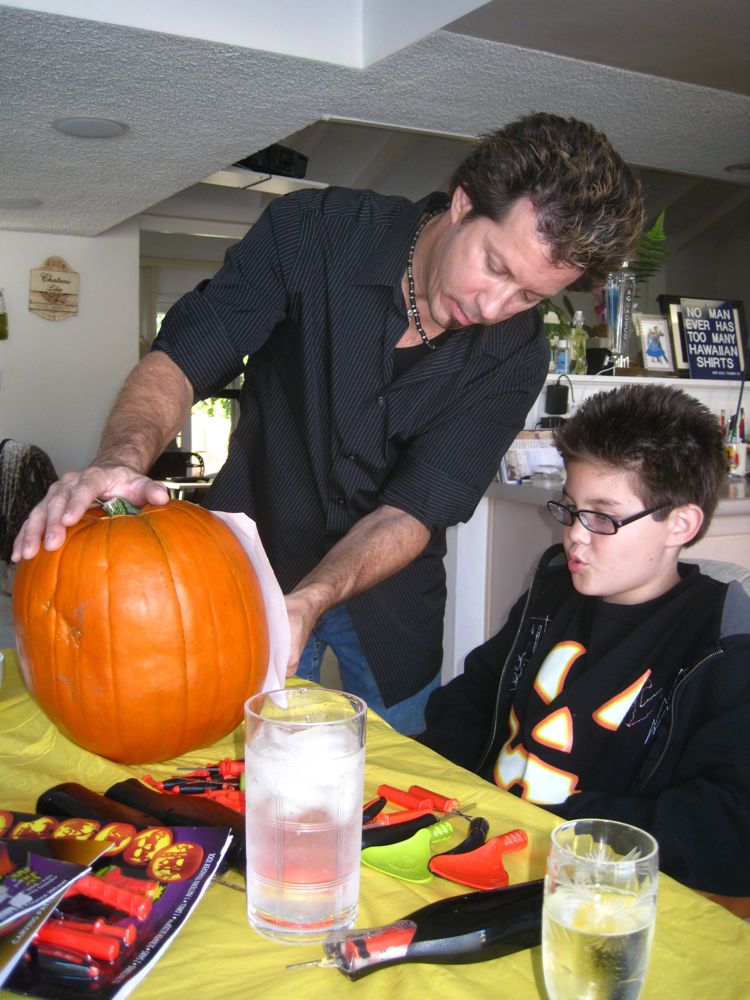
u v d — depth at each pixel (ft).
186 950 2.08
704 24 9.02
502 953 2.08
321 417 4.78
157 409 4.07
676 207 27.20
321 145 22.74
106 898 2.13
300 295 4.62
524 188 3.43
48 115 9.93
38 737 3.40
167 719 2.97
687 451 3.72
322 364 4.70
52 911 2.00
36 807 2.73
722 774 3.12
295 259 4.59
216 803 2.68
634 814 3.17
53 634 2.94
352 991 1.96
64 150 11.30
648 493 3.71
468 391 4.72
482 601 9.42
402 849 2.52
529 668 4.20
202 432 31.17
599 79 10.11
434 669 5.57
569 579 4.40
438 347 4.63
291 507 5.07
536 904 2.10
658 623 3.76
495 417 4.82
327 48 8.77
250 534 3.32
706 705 3.39
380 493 5.02
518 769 3.89
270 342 4.98
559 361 9.32
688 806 3.04
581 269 3.62
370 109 10.67
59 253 17.12
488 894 2.19
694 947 2.15
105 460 3.46
